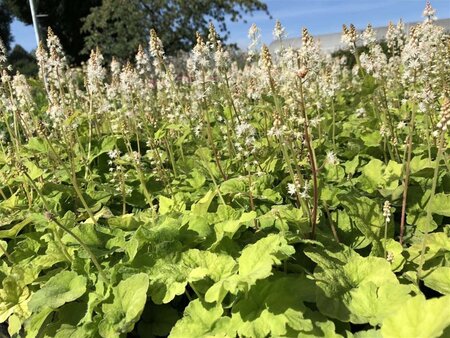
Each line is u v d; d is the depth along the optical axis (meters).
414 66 0.50
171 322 0.40
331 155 0.42
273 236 0.37
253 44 0.63
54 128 0.73
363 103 0.92
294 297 0.34
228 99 0.71
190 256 0.41
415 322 0.30
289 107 0.58
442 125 0.36
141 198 0.63
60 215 0.59
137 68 0.72
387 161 0.68
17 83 0.71
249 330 0.33
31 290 0.46
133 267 0.41
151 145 0.65
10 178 0.65
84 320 0.39
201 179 0.63
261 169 0.59
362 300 0.35
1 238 0.58
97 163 0.77
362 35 0.67
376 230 0.45
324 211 0.51
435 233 0.44
